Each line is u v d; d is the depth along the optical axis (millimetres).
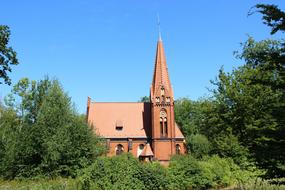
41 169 32031
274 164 11648
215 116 44656
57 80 36812
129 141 67750
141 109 72875
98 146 37281
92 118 71312
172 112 68062
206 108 45719
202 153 62469
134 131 69375
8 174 33469
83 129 34531
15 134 35281
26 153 32844
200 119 84062
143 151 66500
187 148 68500
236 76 43562
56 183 26828
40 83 37781
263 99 38500
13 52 27469
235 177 34562
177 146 67688
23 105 38250
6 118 45281
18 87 60344
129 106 73375
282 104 11211
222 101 44625
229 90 42406
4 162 33719
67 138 32562
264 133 11547
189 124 88188
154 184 29094
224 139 38969
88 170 27141
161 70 70750
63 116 33906
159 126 67188
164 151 65812
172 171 31484
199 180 32000
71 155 32781
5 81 27625
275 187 19203
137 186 28047
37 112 36719
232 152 37875
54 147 31391
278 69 11086
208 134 58625
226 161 36000
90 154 34406
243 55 52500
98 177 26531
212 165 34156
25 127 34625
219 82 45594
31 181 30484
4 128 37469
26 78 60625
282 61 10820
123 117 71500
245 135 39969
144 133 69125
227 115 42656
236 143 37875
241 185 26203
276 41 49094
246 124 39781
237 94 41469
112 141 68125
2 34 26672
